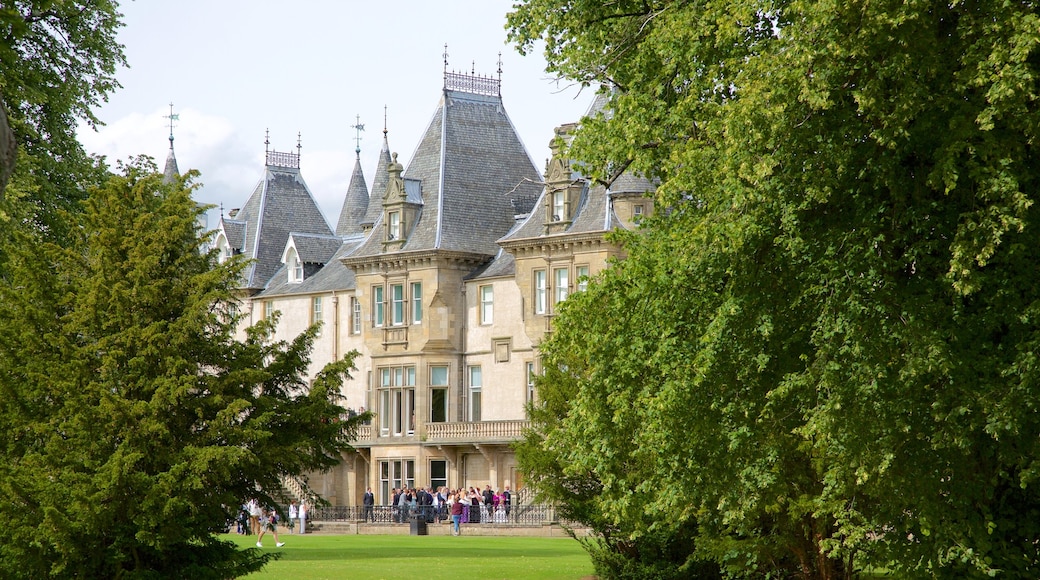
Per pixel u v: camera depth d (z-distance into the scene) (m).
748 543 26.92
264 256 94.19
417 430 78.69
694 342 21.31
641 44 25.20
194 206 31.78
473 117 82.12
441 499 72.62
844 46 18.47
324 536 66.38
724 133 20.39
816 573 26.77
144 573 27.91
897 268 19.45
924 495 19.33
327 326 86.94
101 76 42.25
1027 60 18.86
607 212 71.12
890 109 18.80
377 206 93.31
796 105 19.44
